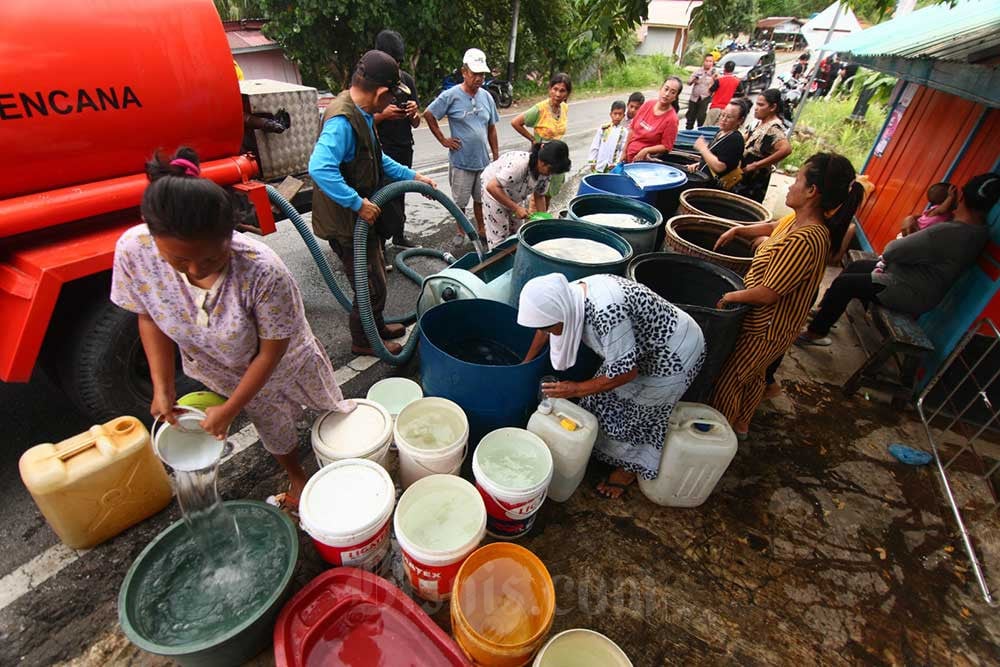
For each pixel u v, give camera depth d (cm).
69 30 175
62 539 197
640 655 190
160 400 166
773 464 285
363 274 293
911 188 478
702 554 230
